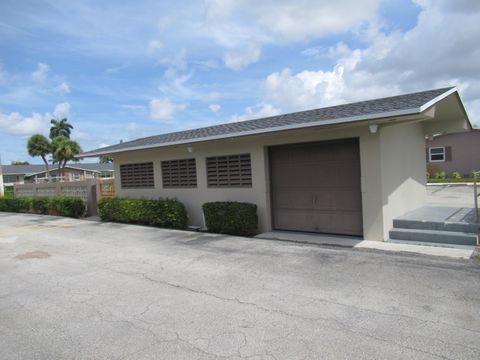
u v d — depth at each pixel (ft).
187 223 36.52
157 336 12.77
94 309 15.48
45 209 54.49
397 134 28.84
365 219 25.71
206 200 35.14
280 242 26.76
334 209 28.22
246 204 30.32
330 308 14.44
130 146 40.22
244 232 30.45
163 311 14.92
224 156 33.55
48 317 14.85
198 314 14.47
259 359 11.00
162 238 30.58
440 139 84.79
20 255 26.45
